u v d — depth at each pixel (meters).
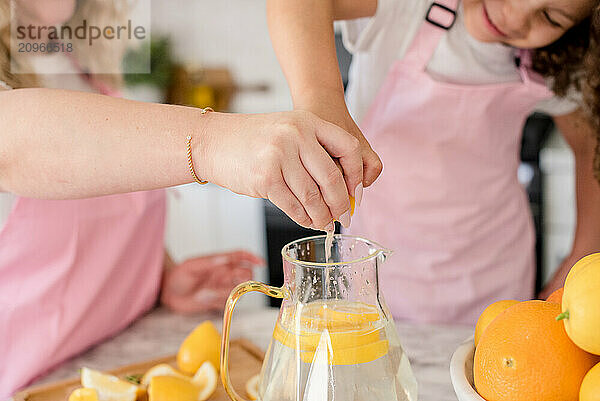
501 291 1.33
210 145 0.70
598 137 1.15
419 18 1.14
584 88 1.13
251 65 2.66
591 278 0.57
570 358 0.59
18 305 0.96
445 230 1.27
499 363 0.60
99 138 0.73
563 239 2.27
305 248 0.68
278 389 0.65
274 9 0.87
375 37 1.15
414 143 1.24
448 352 0.92
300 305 0.64
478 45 1.15
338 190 0.66
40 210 0.97
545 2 0.95
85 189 0.76
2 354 0.96
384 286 1.35
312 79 0.80
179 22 2.48
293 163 0.66
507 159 1.29
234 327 1.05
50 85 1.00
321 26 0.85
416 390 0.67
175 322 1.11
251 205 2.64
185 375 0.91
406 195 1.26
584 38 1.09
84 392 0.83
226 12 2.57
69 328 0.99
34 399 0.87
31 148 0.74
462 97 1.17
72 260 1.00
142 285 1.12
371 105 1.24
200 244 2.67
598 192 1.27
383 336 0.64
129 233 1.07
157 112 0.73
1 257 0.96
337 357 0.62
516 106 1.22
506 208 1.30
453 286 1.31
